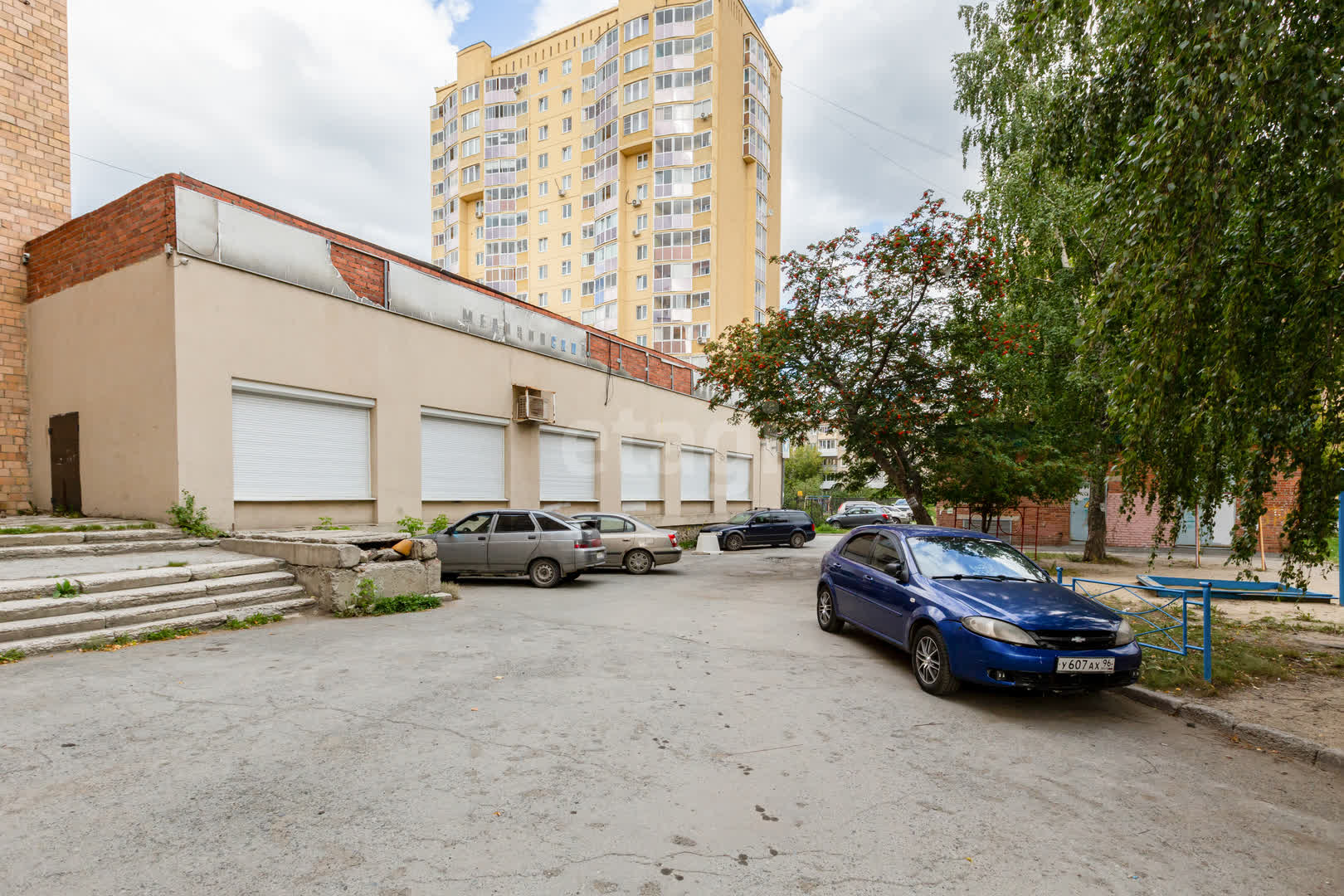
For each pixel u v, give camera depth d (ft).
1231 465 18.28
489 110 165.07
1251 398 16.92
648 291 141.38
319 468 40.86
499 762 13.21
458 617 28.19
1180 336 14.38
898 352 46.42
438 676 19.02
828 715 16.87
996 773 13.64
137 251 35.24
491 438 54.13
